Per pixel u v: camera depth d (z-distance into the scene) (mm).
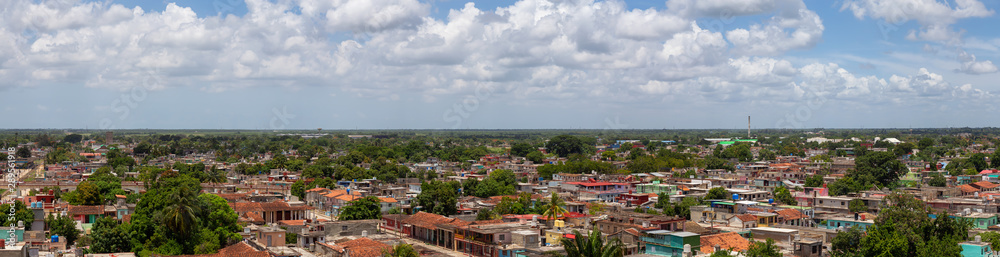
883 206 149000
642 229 143625
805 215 193125
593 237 103125
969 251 127188
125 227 152125
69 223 159500
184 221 149500
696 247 133375
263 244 154625
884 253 124375
